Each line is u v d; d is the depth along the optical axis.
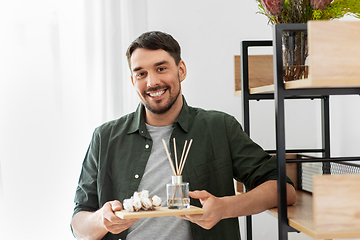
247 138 1.47
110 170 1.46
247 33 2.40
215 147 1.45
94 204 1.47
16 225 2.17
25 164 2.19
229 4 2.39
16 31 2.20
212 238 1.36
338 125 2.20
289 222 1.05
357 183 0.86
